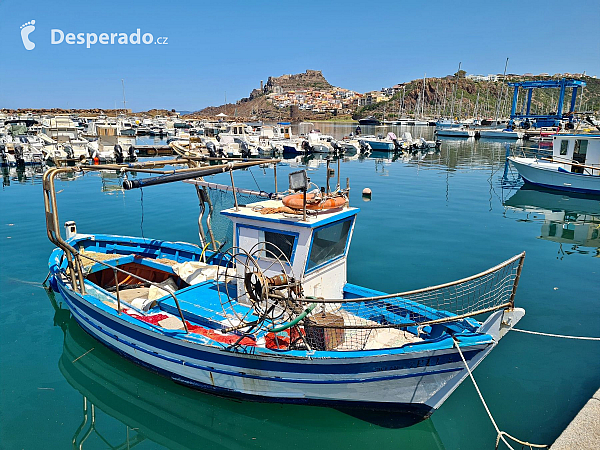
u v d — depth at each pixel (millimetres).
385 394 6863
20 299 11328
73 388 8008
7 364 8633
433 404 6945
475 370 8328
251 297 7074
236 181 27188
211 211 11031
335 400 7047
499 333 6598
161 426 7168
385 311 8336
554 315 10297
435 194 25281
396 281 12055
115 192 25016
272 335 7352
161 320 8344
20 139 45625
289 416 7348
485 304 10367
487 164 40000
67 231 12148
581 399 7445
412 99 197500
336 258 8359
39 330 9914
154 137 69312
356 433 7062
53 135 48094
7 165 38469
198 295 9062
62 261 10750
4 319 10344
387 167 38000
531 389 7746
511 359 8664
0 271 13008
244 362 6980
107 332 8602
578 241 16219
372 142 53625
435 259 13930
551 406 7301
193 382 7680
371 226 18047
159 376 8195
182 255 11547
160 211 19922
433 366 6535
